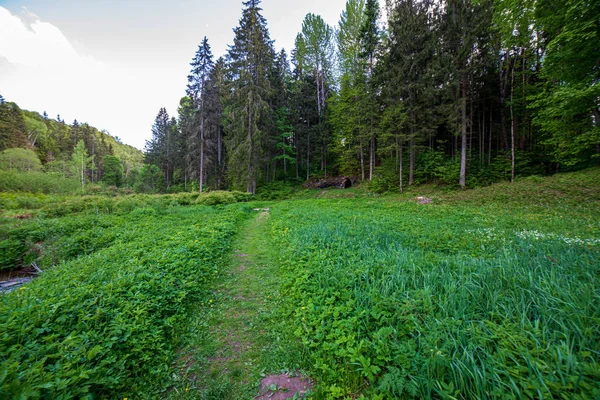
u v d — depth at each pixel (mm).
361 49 25500
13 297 3420
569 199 11750
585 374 1857
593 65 9953
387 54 21266
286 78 37094
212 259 6488
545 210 10781
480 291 3342
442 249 6449
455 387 2029
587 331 2254
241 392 2525
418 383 2107
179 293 4137
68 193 31375
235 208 17016
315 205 18156
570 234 6750
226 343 3352
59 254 7637
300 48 32750
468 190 17719
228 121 30141
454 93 19203
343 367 2561
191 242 6902
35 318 2707
